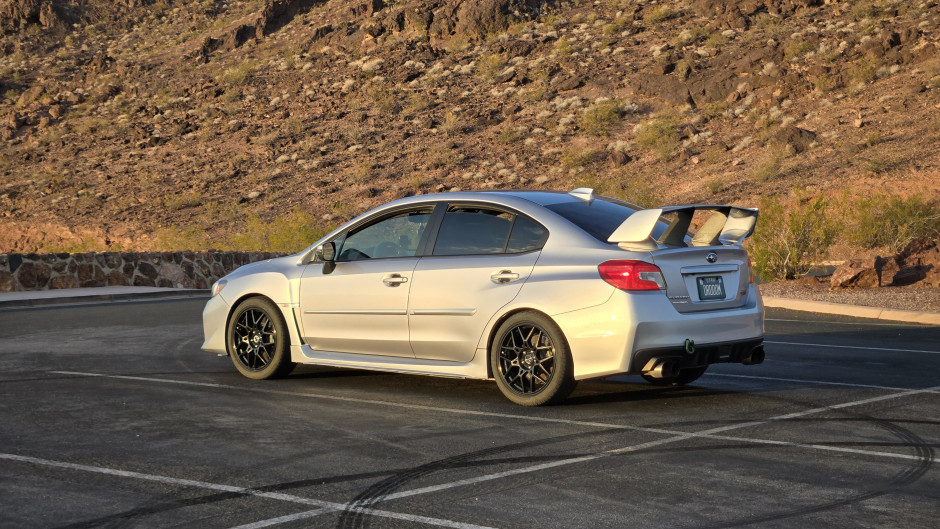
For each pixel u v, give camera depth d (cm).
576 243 733
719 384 850
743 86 5300
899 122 4384
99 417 712
